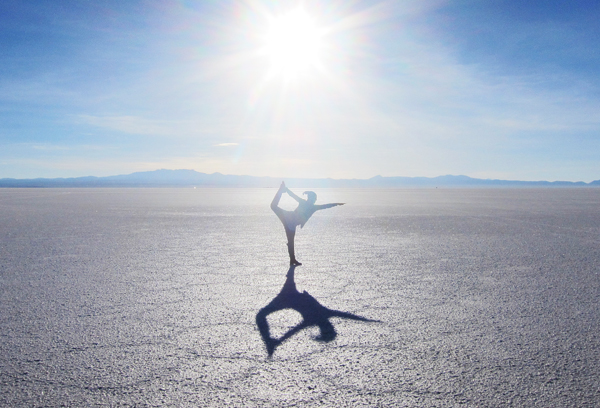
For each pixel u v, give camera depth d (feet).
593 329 16.31
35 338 15.46
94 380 12.22
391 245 38.14
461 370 12.82
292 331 16.22
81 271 27.02
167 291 22.21
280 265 29.22
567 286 23.04
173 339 15.39
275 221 59.77
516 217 66.44
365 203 109.60
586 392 11.51
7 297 20.89
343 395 11.36
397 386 11.85
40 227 51.49
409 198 143.74
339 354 14.03
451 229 50.26
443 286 23.16
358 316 18.03
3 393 11.48
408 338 15.46
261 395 11.38
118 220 60.75
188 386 11.87
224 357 13.83
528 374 12.55
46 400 11.13
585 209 85.35
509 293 21.65
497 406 10.80
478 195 178.81
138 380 12.22
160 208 86.12
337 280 24.71
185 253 33.88
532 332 16.02
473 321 17.31
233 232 47.39
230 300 20.54
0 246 36.96
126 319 17.63
